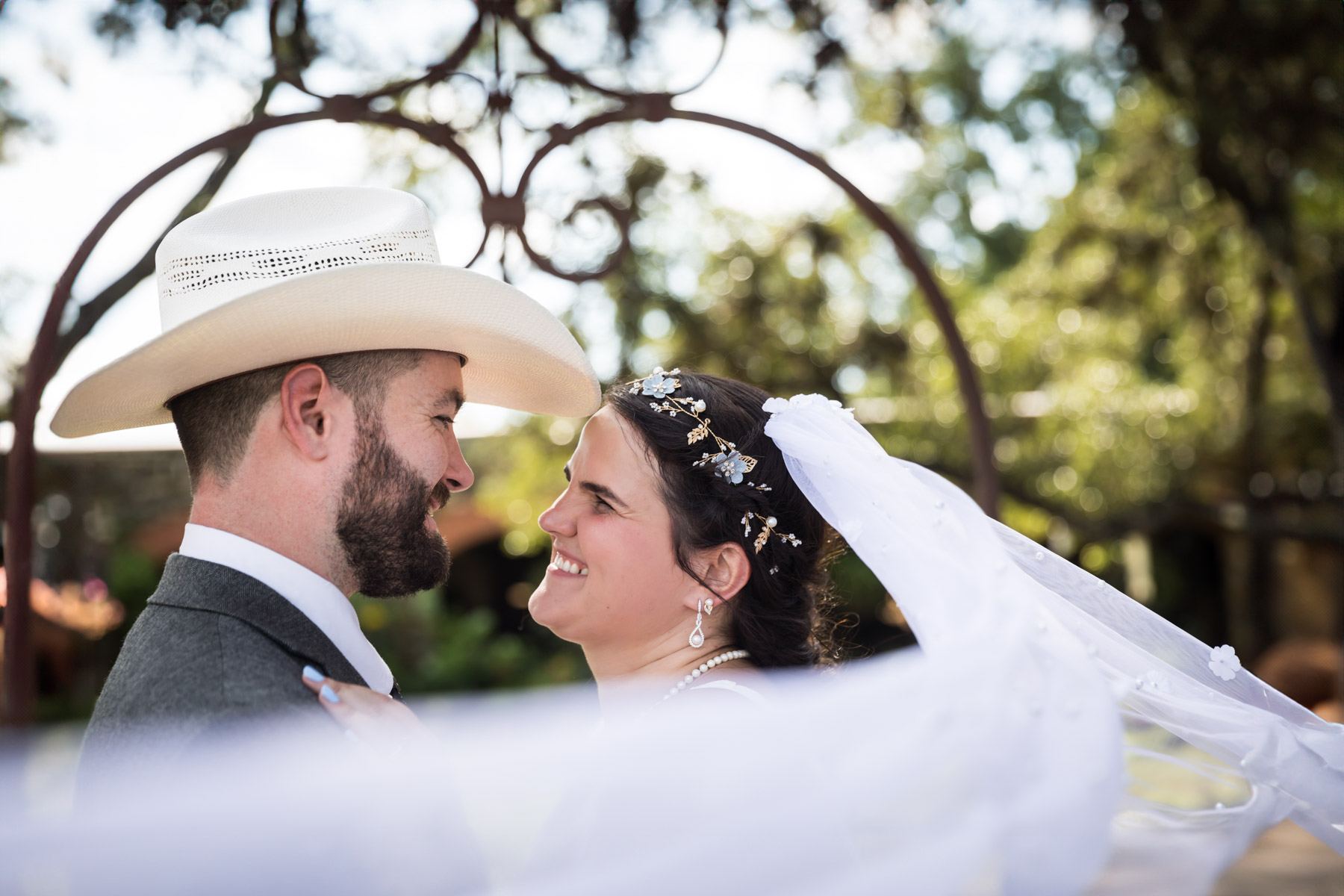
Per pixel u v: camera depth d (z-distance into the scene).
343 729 1.50
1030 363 10.66
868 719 1.57
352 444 1.71
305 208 1.83
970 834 1.51
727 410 2.01
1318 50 6.54
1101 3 6.45
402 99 4.32
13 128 3.83
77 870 1.37
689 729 1.58
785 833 1.50
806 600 2.00
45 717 8.10
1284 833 5.72
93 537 9.92
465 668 11.47
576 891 1.47
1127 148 9.84
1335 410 7.64
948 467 9.87
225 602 1.60
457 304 1.74
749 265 9.20
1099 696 1.60
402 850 1.41
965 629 1.68
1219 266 10.07
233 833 1.37
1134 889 1.68
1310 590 13.00
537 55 3.00
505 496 10.52
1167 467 10.05
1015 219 13.73
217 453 1.71
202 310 1.74
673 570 1.93
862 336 9.55
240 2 3.73
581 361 2.01
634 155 6.97
